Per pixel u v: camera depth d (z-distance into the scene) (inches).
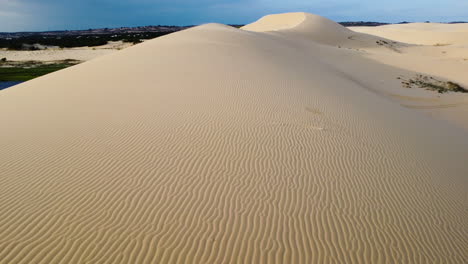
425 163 317.4
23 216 203.0
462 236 218.2
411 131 412.2
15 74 1336.1
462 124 603.8
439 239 211.5
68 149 290.4
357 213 225.1
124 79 508.4
